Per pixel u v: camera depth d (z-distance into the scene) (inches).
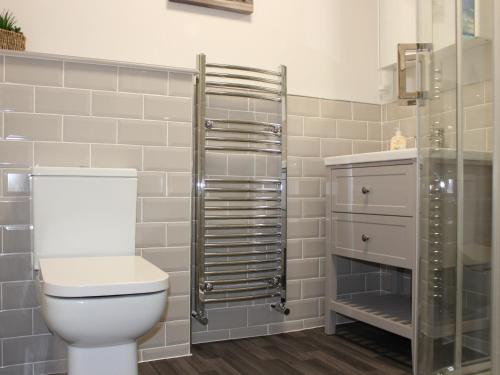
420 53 41.1
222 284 91.0
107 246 74.5
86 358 56.3
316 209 102.3
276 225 96.2
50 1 81.4
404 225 76.0
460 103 34.9
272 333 96.6
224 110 93.4
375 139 110.0
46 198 71.1
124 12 86.7
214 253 90.0
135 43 87.3
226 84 91.0
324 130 104.0
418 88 41.8
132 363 58.7
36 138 74.9
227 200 91.4
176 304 83.3
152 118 82.0
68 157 76.7
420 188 42.4
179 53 90.7
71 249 72.3
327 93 104.7
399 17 104.0
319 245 102.5
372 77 109.8
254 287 92.4
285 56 100.6
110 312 52.2
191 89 84.8
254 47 97.7
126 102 80.3
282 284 94.6
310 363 79.2
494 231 31.5
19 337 74.0
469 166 34.0
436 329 39.7
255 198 93.6
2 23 73.6
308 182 101.7
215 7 93.0
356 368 76.9
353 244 88.1
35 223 70.4
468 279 34.6
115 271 59.3
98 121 78.5
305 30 102.9
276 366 77.9
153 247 82.0
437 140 38.5
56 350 75.9
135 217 77.3
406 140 103.7
